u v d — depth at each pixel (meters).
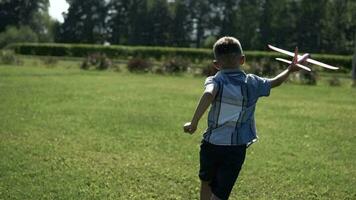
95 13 107.44
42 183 7.59
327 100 20.92
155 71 34.19
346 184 8.23
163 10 100.25
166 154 9.70
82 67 35.66
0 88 19.61
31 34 91.25
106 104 16.31
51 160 8.91
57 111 14.38
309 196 7.56
